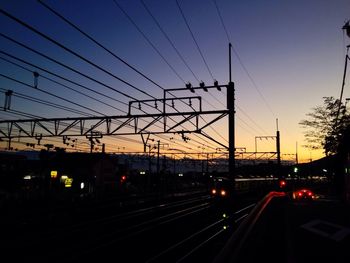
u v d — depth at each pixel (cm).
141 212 3241
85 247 1611
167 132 2297
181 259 1413
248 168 8088
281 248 1120
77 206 3416
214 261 884
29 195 4297
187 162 8219
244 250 1071
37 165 5534
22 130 2548
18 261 1326
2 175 4912
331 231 1386
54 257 1398
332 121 3844
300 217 1759
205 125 2170
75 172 5728
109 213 3080
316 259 993
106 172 6331
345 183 3209
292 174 6388
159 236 2052
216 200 4388
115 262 1391
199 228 2430
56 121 2506
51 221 2439
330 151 3834
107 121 2423
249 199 4678
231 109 1719
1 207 3123
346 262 962
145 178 8225
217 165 7594
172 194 6047
